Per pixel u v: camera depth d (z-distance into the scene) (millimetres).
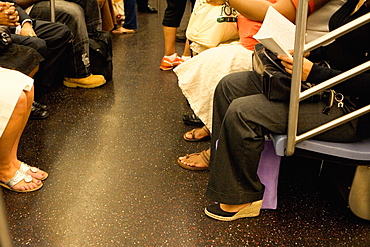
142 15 6695
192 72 2279
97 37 3447
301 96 1458
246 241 1701
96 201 1951
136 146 2473
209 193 1758
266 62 1695
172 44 3836
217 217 1820
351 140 1641
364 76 1541
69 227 1773
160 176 2168
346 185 1789
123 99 3176
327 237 1731
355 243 1699
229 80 1977
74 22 3166
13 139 1885
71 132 2617
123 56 4340
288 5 2027
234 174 1696
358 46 1599
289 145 1566
